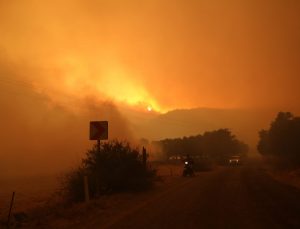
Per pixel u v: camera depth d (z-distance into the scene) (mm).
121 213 14742
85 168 21688
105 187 21906
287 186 24047
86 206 16328
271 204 15758
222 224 11688
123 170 22297
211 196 19391
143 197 19938
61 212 15422
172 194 20922
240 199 17734
